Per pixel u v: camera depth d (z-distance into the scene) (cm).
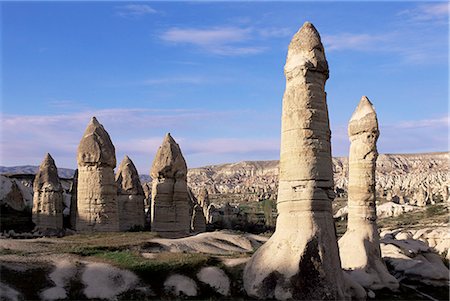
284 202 2095
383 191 12962
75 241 2567
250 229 6356
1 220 4425
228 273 2105
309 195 2047
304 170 2062
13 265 1950
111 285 1939
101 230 2856
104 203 2878
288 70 2170
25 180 6925
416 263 2870
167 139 3412
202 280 2044
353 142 2833
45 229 3959
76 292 1867
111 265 2056
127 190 4284
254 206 10931
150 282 2002
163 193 3331
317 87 2136
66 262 2050
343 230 6181
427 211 8325
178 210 3338
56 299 1808
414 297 2375
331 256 2005
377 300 2288
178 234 3319
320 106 2128
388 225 7000
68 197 5728
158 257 2227
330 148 2148
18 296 1773
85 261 2100
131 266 2052
